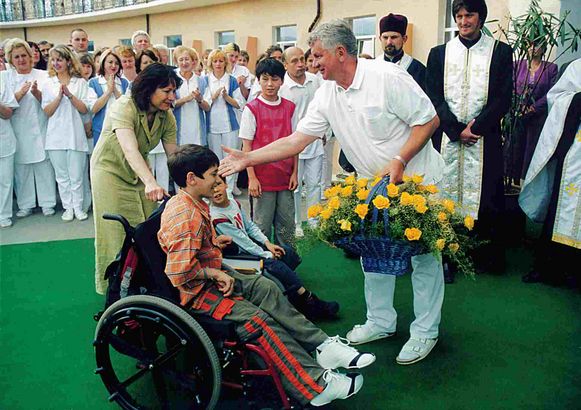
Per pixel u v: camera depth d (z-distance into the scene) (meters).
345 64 2.90
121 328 2.82
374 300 3.43
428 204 2.77
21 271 4.81
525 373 3.13
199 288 2.61
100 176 3.64
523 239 5.43
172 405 2.87
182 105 6.59
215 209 3.52
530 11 5.26
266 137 4.20
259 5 11.54
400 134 3.02
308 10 10.40
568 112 4.09
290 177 4.32
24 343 3.55
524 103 5.33
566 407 2.81
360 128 3.04
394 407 2.83
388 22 4.89
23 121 6.43
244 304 2.62
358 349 3.40
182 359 3.31
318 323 3.76
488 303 4.02
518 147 5.51
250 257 3.38
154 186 3.22
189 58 6.60
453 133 4.41
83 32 7.46
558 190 4.20
